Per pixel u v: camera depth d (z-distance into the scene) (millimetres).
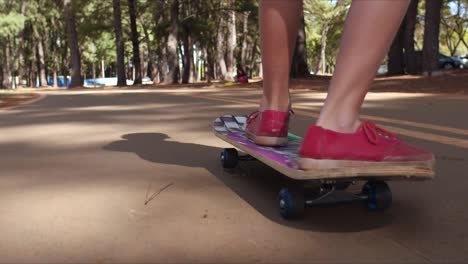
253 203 915
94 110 3070
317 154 710
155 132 1918
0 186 1085
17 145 1684
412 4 7465
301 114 2494
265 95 1007
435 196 950
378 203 831
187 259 666
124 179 1124
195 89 6410
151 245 717
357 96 741
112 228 793
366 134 720
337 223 797
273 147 985
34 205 931
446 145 1508
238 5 10305
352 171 708
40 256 685
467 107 2787
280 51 943
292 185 1030
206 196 968
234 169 1214
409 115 2396
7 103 4152
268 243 718
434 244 707
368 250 689
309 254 676
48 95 5723
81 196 986
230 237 743
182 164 1284
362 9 732
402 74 7434
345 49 751
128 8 11195
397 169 709
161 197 966
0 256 687
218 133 1186
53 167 1284
